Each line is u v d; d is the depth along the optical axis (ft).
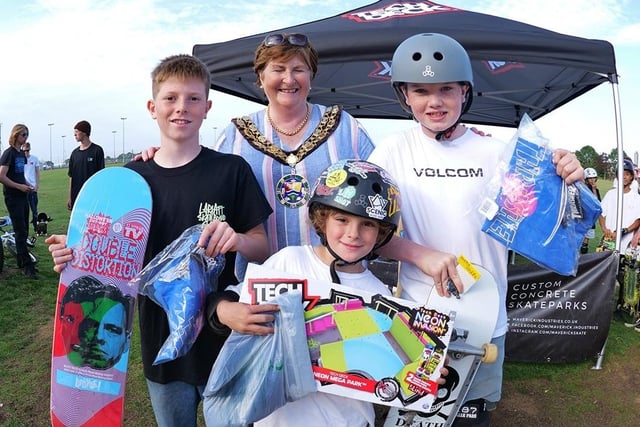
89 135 25.82
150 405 10.96
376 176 5.09
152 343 6.07
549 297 13.11
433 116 5.80
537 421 10.94
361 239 5.11
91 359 6.37
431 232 5.90
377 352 4.99
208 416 4.82
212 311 5.20
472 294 5.76
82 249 6.32
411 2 18.89
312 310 5.00
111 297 6.27
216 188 6.15
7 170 19.63
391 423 5.85
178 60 6.07
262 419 4.93
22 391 11.43
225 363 4.78
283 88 7.24
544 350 13.28
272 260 5.57
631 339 15.33
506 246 5.44
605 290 12.98
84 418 6.41
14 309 16.75
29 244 25.80
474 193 5.87
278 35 7.10
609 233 19.25
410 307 5.10
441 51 5.56
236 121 7.95
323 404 5.04
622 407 11.51
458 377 5.72
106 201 6.30
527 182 5.46
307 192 7.47
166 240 6.14
